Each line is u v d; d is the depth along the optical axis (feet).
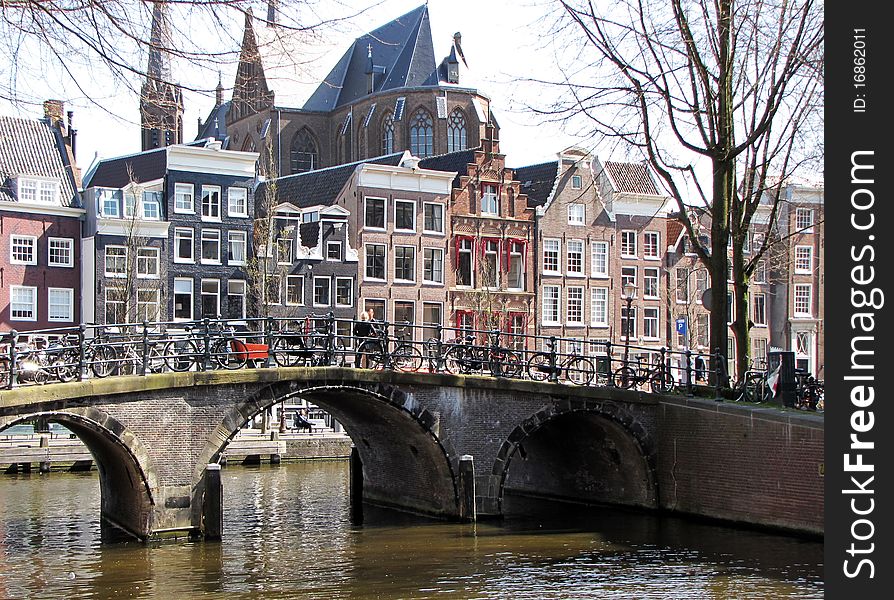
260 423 155.74
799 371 93.91
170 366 79.82
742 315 92.12
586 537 82.53
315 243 158.61
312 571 70.44
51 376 72.90
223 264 155.53
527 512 96.63
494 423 90.12
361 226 162.91
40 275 146.72
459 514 89.51
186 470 77.77
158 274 150.41
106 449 81.35
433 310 169.68
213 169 155.12
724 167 90.89
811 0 82.94
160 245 150.51
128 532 82.74
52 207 147.33
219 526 78.74
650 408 94.73
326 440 144.05
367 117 241.76
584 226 181.88
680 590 64.13
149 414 75.97
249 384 80.07
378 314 164.25
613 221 184.75
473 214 172.45
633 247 187.11
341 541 81.41
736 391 91.81
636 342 185.26
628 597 62.54
